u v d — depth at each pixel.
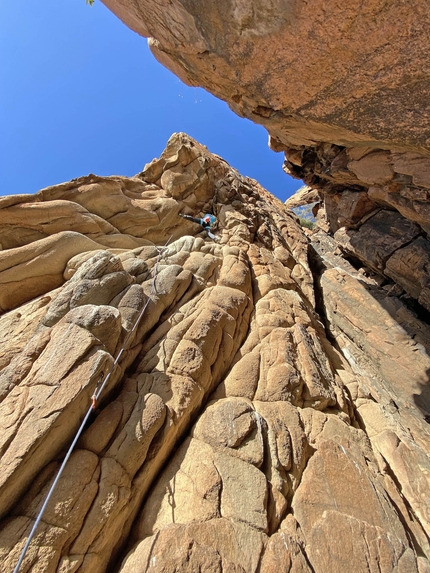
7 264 7.54
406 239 14.37
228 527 4.43
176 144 13.79
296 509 5.05
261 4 4.62
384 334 13.10
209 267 9.73
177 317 7.63
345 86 5.63
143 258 9.41
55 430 4.45
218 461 5.26
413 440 8.26
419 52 4.43
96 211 10.24
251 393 6.82
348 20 4.38
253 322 8.86
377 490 5.61
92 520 4.07
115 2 6.73
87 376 4.87
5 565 3.47
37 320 6.61
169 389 6.00
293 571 4.16
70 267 8.03
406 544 4.93
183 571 3.87
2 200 8.34
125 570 3.96
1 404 4.75
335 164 11.49
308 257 18.22
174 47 7.05
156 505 4.77
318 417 6.73
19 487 4.07
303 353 8.09
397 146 7.38
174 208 12.12
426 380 11.09
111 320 5.75
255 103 7.82
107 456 4.72
